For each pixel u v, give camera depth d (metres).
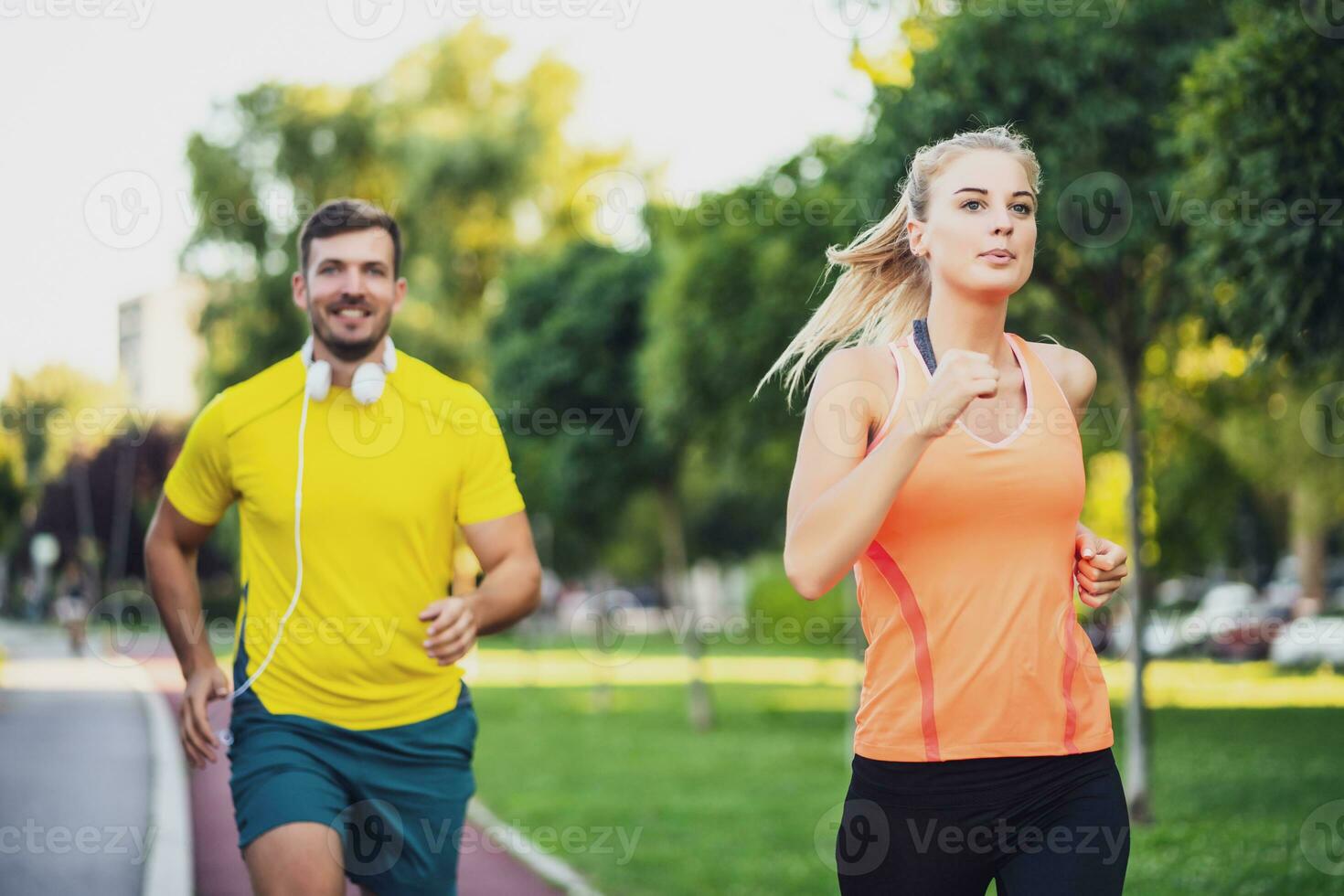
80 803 11.90
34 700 21.41
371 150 35.47
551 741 20.03
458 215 34.38
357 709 4.43
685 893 9.16
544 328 24.23
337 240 4.46
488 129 34.44
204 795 12.86
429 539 4.47
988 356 3.71
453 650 4.27
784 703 27.50
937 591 3.51
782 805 13.37
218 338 33.03
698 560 51.69
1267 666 34.31
